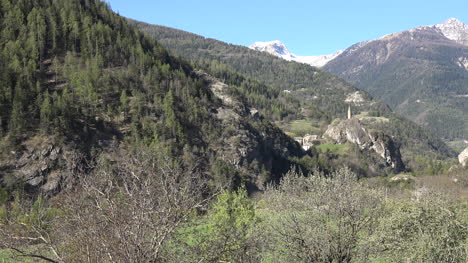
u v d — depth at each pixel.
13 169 60.81
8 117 70.75
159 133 82.50
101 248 9.45
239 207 22.17
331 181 22.17
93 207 9.84
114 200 10.08
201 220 12.45
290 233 19.27
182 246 10.92
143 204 9.56
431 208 16.77
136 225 9.52
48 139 67.25
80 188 10.47
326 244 18.44
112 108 87.25
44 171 61.25
